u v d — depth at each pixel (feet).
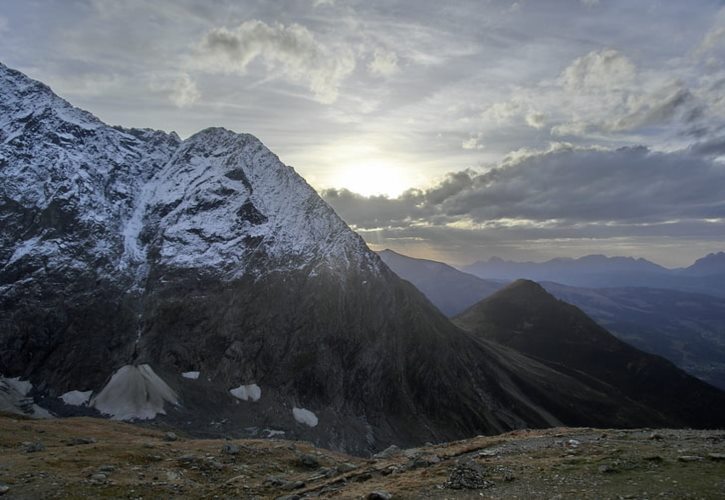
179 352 627.05
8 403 504.43
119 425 268.21
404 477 101.86
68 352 595.47
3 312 611.47
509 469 95.71
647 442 115.34
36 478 124.57
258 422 552.00
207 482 131.23
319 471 134.92
